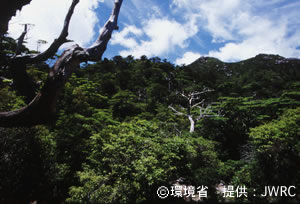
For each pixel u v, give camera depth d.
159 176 5.19
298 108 9.34
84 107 12.12
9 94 6.85
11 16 3.18
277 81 41.94
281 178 4.40
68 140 8.52
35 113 2.82
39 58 4.12
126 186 5.04
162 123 15.01
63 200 6.95
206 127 13.86
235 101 16.47
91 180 5.42
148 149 6.47
